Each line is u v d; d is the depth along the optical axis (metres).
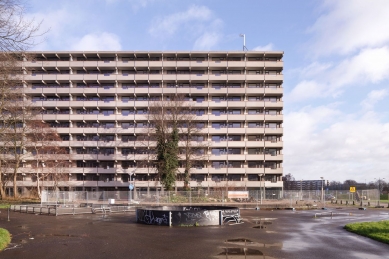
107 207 34.03
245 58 74.62
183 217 21.48
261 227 21.03
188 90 72.12
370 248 14.00
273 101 72.81
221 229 19.83
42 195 43.66
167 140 55.22
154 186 68.75
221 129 71.00
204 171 69.56
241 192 50.81
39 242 15.26
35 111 59.25
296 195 54.84
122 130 70.88
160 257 12.23
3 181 58.59
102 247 14.09
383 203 52.34
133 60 74.38
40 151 59.47
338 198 60.78
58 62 72.00
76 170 69.62
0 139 51.88
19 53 13.62
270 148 72.88
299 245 14.68
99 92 71.88
